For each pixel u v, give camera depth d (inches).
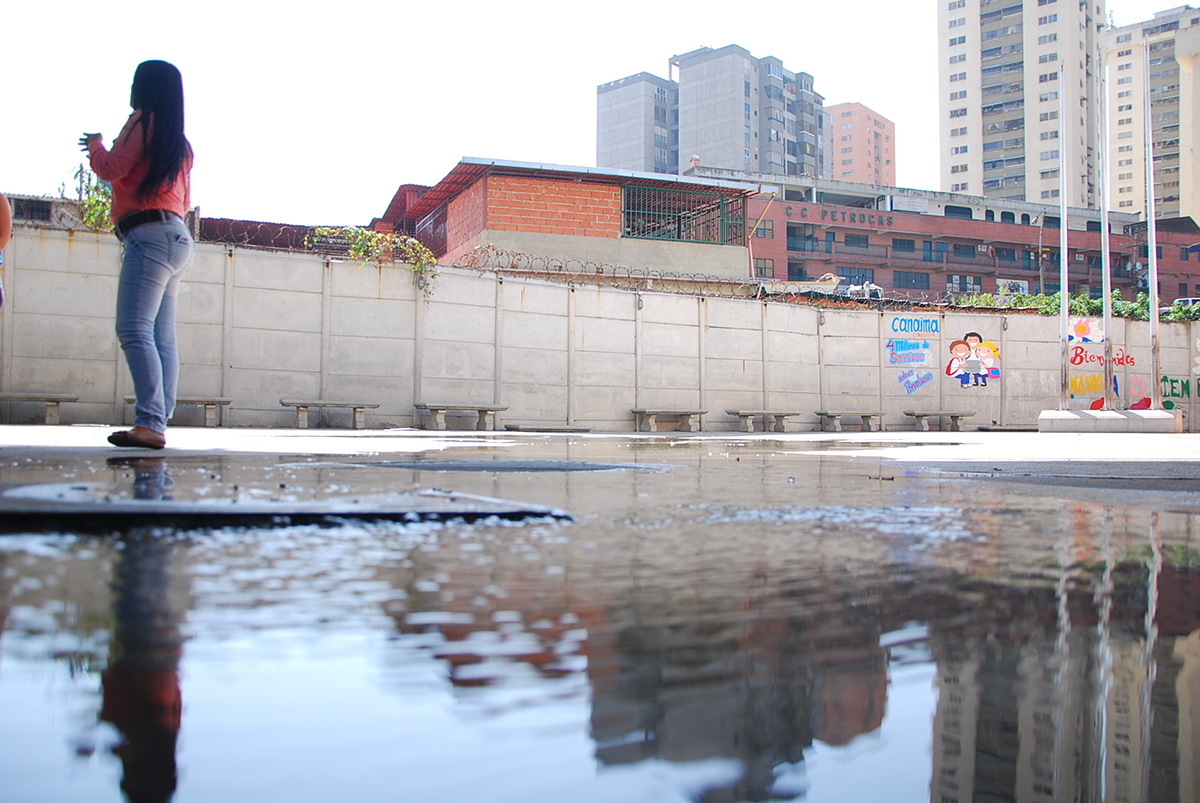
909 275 2464.3
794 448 263.0
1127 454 224.5
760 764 15.5
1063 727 18.2
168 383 163.0
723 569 37.3
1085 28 4037.9
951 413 758.5
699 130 4517.7
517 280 574.2
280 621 25.1
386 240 530.0
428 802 13.1
